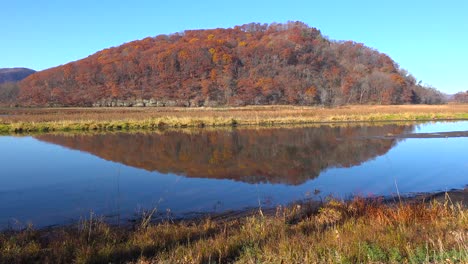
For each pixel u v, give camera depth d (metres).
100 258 5.38
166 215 9.01
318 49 114.06
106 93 93.69
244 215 8.90
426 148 20.72
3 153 19.58
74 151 20.22
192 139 25.41
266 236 6.10
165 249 5.66
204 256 5.20
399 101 91.19
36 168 15.50
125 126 33.91
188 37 134.75
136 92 93.94
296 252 5.02
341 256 4.62
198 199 10.62
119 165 16.19
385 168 15.12
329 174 14.09
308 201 9.18
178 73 103.38
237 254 5.36
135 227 7.73
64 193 11.40
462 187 11.64
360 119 42.59
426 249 4.62
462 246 4.68
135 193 11.36
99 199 10.63
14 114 50.47
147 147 21.66
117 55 124.12
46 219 8.72
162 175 14.06
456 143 22.69
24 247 6.05
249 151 20.05
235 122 37.56
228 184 12.54
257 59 106.38
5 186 12.32
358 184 12.36
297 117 40.78
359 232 5.85
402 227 6.04
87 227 7.12
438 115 46.00
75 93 95.50
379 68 111.06
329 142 23.66
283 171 14.76
